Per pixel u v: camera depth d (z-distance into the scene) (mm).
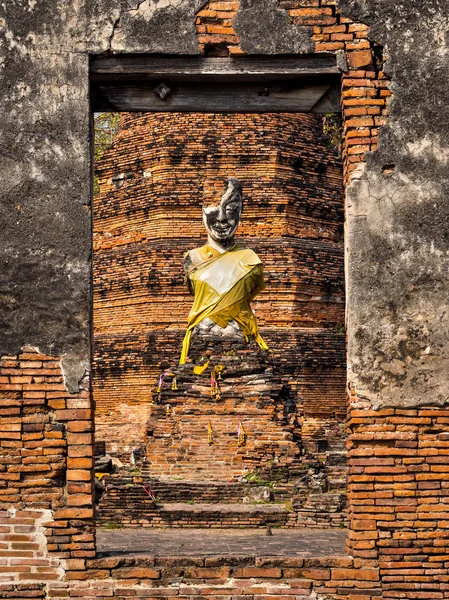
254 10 11898
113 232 32031
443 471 11461
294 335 30141
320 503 20641
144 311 30750
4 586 11227
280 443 23688
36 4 11852
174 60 11938
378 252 11719
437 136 11797
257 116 30906
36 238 11680
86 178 11750
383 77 11852
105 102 12461
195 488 22719
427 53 11844
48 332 11602
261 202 30594
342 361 30641
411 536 11359
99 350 31141
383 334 11641
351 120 11836
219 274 25156
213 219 25688
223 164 30828
